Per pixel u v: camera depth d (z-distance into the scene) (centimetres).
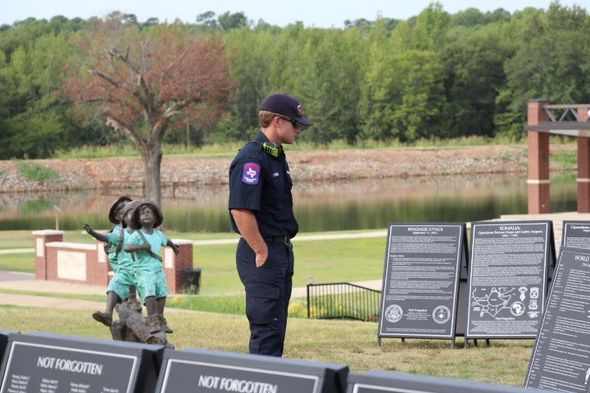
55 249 3097
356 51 13700
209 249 4125
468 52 13100
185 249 2786
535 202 4416
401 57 12788
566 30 12862
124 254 1005
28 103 11162
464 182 9562
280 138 738
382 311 1148
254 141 732
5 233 5062
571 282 768
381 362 1041
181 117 6831
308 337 1286
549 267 1096
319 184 9706
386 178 10462
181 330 1430
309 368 285
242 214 716
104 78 6094
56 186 9412
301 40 14412
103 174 9600
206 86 6303
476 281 1111
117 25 6506
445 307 1124
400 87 12838
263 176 724
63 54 11600
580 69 12550
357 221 5784
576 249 773
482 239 1115
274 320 735
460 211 6259
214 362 297
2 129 10931
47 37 13200
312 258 3769
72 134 11262
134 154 10112
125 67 6481
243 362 292
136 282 1008
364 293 2502
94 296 2436
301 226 5562
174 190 8850
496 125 13100
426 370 991
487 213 6053
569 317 760
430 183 9500
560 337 761
